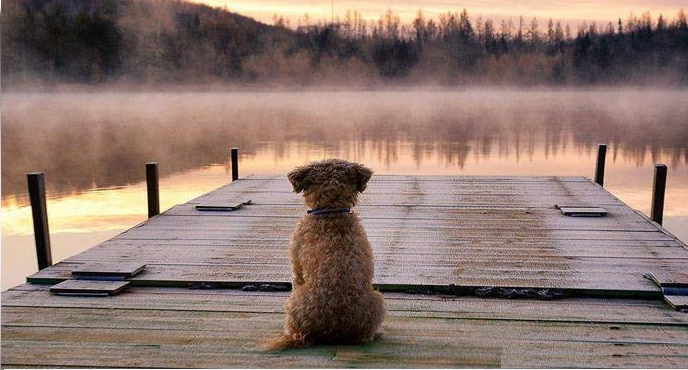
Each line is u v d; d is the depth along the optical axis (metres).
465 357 3.58
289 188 9.51
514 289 4.82
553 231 6.70
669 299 4.60
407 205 8.09
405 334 3.96
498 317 4.33
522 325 4.17
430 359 3.53
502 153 20.80
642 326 4.16
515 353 3.65
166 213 7.73
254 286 4.98
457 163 18.39
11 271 8.17
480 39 90.25
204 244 6.24
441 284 4.91
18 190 14.44
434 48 89.62
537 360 3.55
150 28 80.69
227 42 85.50
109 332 4.06
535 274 5.21
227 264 5.54
